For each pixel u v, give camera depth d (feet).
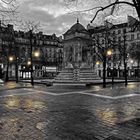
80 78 103.04
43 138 16.10
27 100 37.42
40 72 221.46
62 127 19.27
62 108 29.35
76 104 32.96
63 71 109.81
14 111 27.02
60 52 260.21
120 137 16.20
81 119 22.56
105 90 57.77
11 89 60.85
